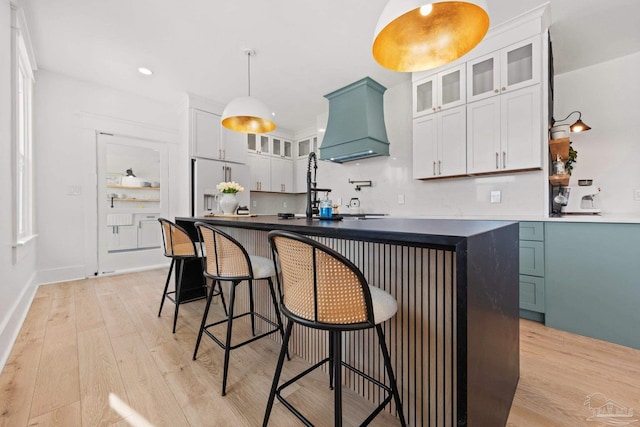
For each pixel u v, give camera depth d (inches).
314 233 45.3
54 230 129.5
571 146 112.4
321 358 61.9
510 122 95.3
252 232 82.4
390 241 39.3
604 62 110.7
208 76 132.7
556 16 89.1
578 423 46.2
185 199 157.3
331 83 140.1
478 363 33.8
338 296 35.1
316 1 84.8
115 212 148.3
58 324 83.6
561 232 81.7
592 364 63.4
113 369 60.4
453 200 120.3
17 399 50.5
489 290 37.4
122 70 127.1
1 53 70.8
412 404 45.2
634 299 71.1
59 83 130.5
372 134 134.3
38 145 124.6
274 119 196.1
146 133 157.8
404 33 56.8
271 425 45.4
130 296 110.5
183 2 85.3
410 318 45.1
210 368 61.4
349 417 47.3
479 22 51.4
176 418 46.6
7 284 72.0
